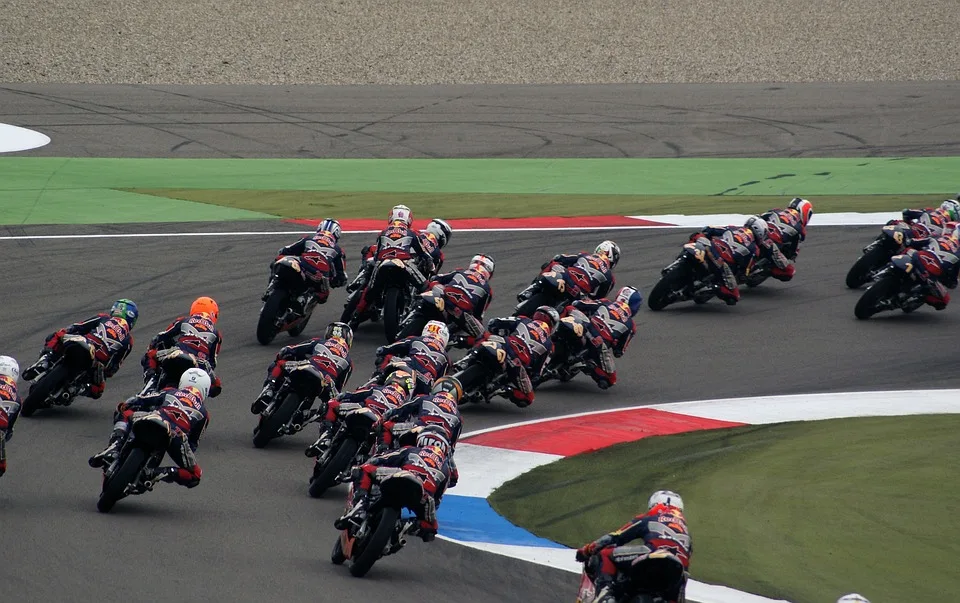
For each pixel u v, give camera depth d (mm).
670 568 25422
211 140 113312
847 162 105750
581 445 44312
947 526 36375
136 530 33875
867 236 80688
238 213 85500
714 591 30938
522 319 48438
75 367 44469
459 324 52062
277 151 109438
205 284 66188
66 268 68875
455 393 36781
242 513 36094
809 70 154750
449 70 154000
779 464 42156
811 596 30984
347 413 36469
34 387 44219
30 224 80250
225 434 44094
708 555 33656
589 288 56562
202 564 31438
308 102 133125
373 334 58844
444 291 51750
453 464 33344
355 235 79312
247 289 65375
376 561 32031
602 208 88875
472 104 133375
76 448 41594
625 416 48188
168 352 41219
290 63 154500
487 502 38094
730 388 52250
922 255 61906
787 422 47438
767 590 31219
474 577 31672
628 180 99375
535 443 44469
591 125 122375
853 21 176500
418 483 30312
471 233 80312
